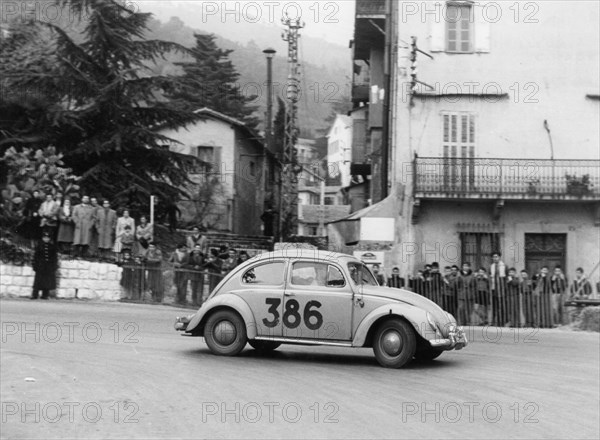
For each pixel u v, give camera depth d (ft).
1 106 99.04
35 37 105.70
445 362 39.93
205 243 82.74
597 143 86.43
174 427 24.90
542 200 84.94
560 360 42.52
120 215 88.84
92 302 68.08
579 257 85.56
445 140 86.74
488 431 25.18
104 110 98.43
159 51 102.73
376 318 36.81
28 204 72.13
